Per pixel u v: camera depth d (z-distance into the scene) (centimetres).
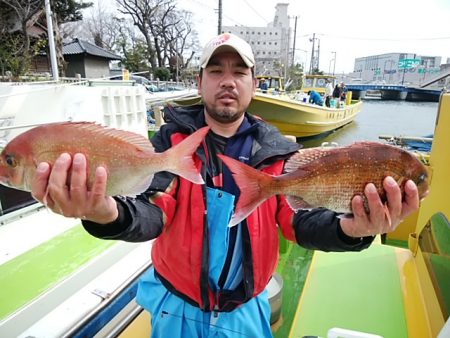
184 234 158
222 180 165
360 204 122
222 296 162
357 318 199
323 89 1970
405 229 402
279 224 173
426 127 2075
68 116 423
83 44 2748
